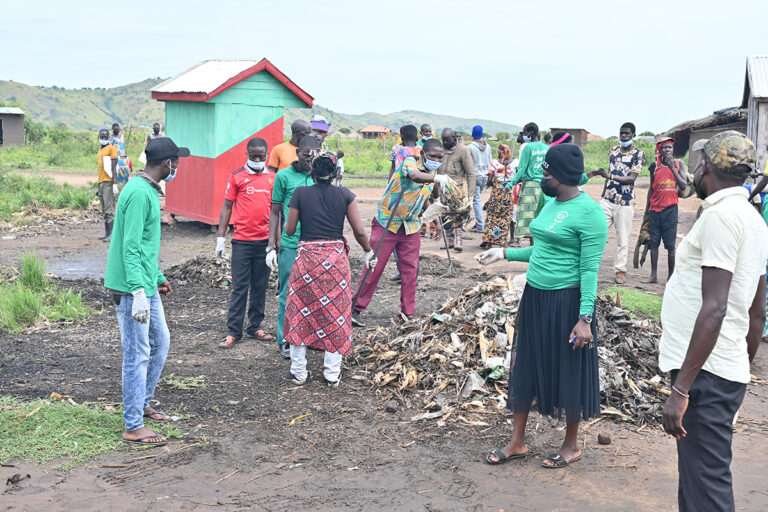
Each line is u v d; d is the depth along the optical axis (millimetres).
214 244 12703
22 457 4305
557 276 4230
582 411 4320
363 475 4207
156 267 4660
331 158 5539
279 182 6262
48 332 7168
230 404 5320
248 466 4305
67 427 4715
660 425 5039
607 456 4520
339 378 5902
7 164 31891
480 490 4031
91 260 11188
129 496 3885
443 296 8953
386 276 10117
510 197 11984
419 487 4059
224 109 13125
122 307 4461
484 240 12305
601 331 6016
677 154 25781
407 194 7141
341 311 5680
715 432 3045
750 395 5707
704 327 2877
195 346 6801
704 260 2930
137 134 53406
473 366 5723
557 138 9984
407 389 5598
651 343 6062
